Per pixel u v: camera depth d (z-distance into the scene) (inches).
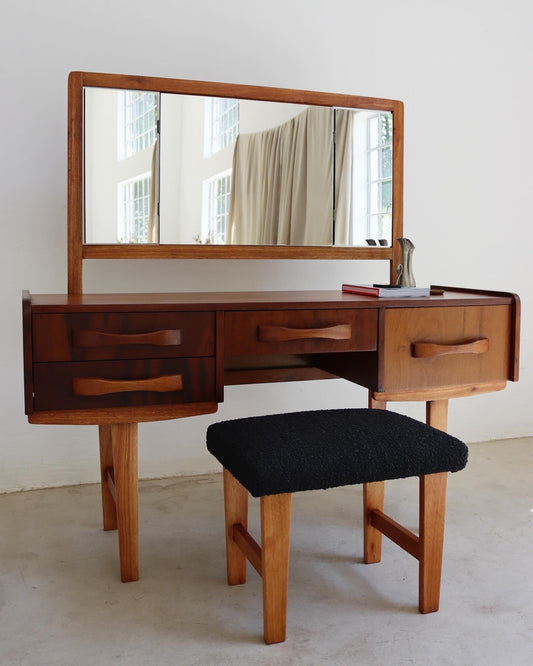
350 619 58.7
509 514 81.7
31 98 84.2
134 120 76.8
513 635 56.3
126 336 60.0
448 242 104.4
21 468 88.5
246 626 57.5
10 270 85.7
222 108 79.9
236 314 63.6
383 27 97.8
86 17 85.2
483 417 110.4
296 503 85.8
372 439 56.4
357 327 67.4
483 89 104.0
